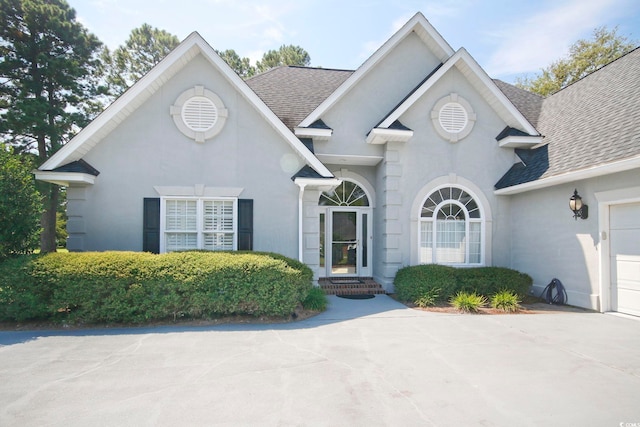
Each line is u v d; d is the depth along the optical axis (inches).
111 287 264.8
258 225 365.7
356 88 441.1
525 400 153.6
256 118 367.6
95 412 139.8
